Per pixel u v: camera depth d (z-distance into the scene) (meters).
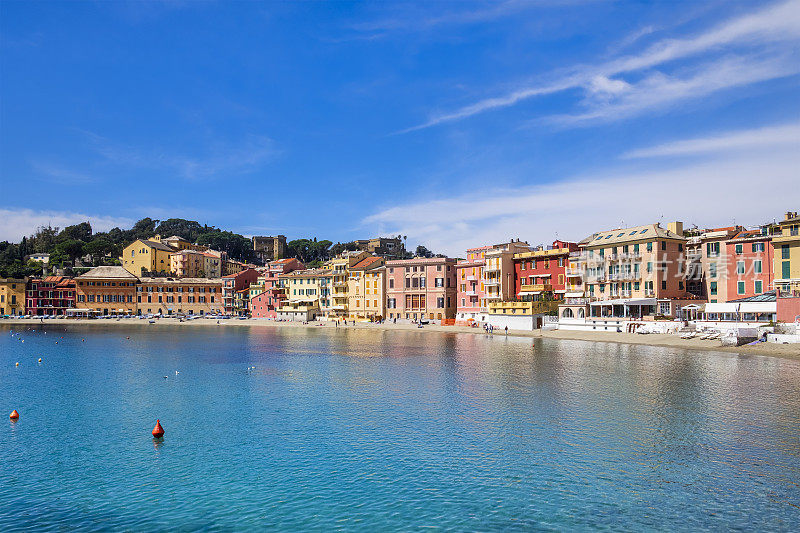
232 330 146.12
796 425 37.91
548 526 24.36
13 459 33.09
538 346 92.06
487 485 28.59
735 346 79.62
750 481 28.56
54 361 77.56
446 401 47.22
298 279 188.62
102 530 24.31
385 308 167.12
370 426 39.44
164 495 27.86
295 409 44.94
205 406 46.38
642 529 23.98
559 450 33.66
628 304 105.25
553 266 128.38
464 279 149.12
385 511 25.88
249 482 29.38
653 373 59.38
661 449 33.50
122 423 41.00
